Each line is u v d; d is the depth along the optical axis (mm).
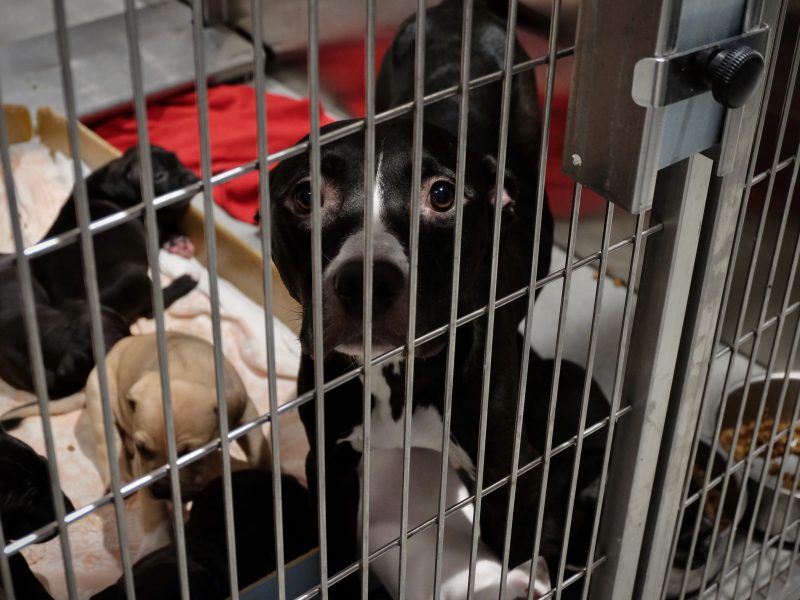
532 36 2369
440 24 2303
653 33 827
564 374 2016
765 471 1489
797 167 1193
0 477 1471
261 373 2174
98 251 2297
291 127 2791
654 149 879
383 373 1576
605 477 1241
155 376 1848
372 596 1726
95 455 2008
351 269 1246
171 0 3193
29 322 697
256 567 1635
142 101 672
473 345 1584
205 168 745
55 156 2689
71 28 3084
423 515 1712
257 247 2443
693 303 1149
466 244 1467
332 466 1724
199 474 1854
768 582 1662
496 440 1675
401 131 1436
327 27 2848
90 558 1787
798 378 2000
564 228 2492
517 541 1738
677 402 1228
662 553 1388
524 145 2203
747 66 837
